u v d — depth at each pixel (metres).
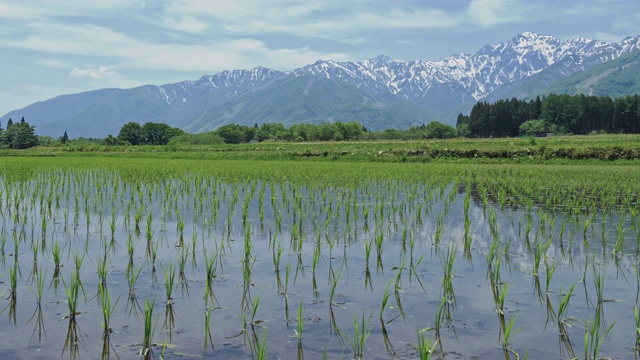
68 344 6.43
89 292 8.53
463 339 6.65
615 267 10.27
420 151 55.34
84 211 17.38
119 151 87.00
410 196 20.52
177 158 67.31
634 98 180.50
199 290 8.70
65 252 11.45
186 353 6.17
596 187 24.95
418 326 7.11
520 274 9.76
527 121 193.25
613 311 7.68
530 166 44.44
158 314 7.53
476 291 8.70
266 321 7.28
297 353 6.19
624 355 6.16
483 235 13.59
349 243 12.60
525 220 15.85
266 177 29.53
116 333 6.80
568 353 6.24
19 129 158.62
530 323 7.22
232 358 6.04
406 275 9.68
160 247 12.05
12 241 12.50
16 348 6.29
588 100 188.38
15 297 8.02
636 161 45.34
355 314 7.56
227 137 190.62
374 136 195.12
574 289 8.80
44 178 26.92
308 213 17.19
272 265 10.42
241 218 16.22
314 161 55.53
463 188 26.02
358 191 23.78
